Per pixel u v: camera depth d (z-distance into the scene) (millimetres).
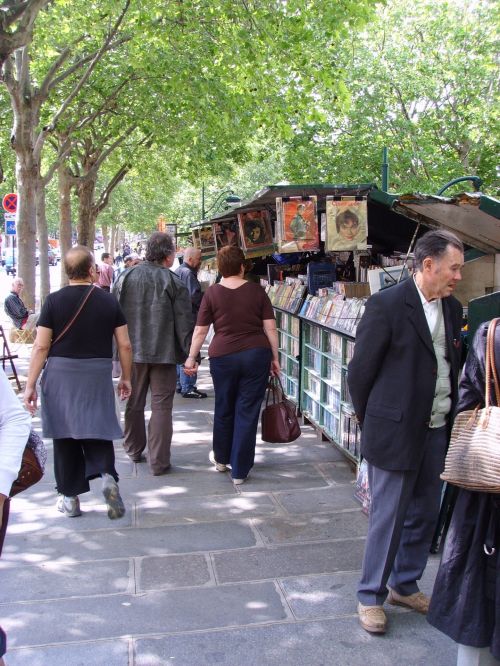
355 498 4949
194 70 14023
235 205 6902
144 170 25016
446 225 4582
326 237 5070
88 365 4215
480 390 2438
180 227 31859
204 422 7281
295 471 5566
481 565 2473
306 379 6836
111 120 20531
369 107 17609
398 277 4672
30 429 2146
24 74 13344
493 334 2400
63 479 4449
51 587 3646
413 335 3025
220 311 5184
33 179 14008
